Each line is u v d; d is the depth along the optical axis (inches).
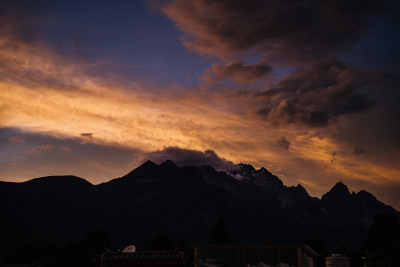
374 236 3248.0
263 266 1712.6
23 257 3284.9
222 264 1696.6
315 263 1676.9
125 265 2049.7
